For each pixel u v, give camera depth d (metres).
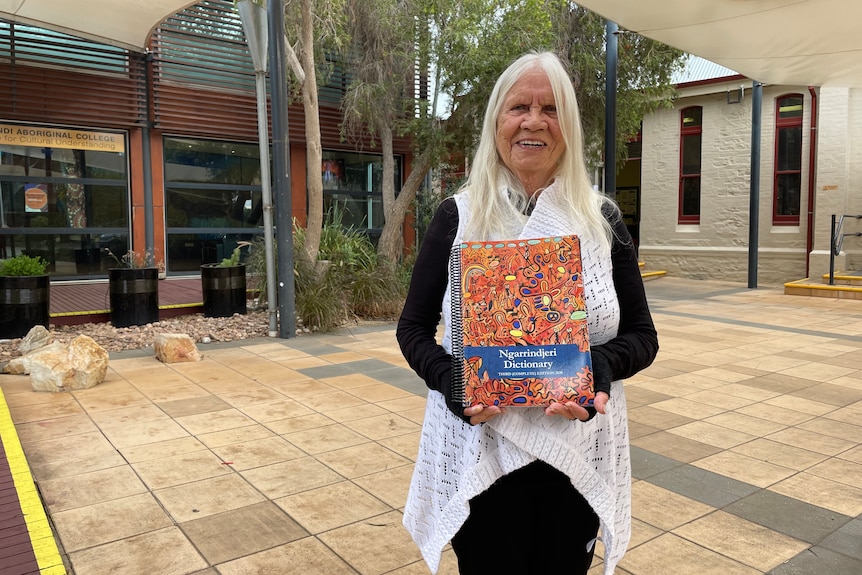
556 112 1.40
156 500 3.10
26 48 9.99
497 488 1.42
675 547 2.69
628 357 1.37
